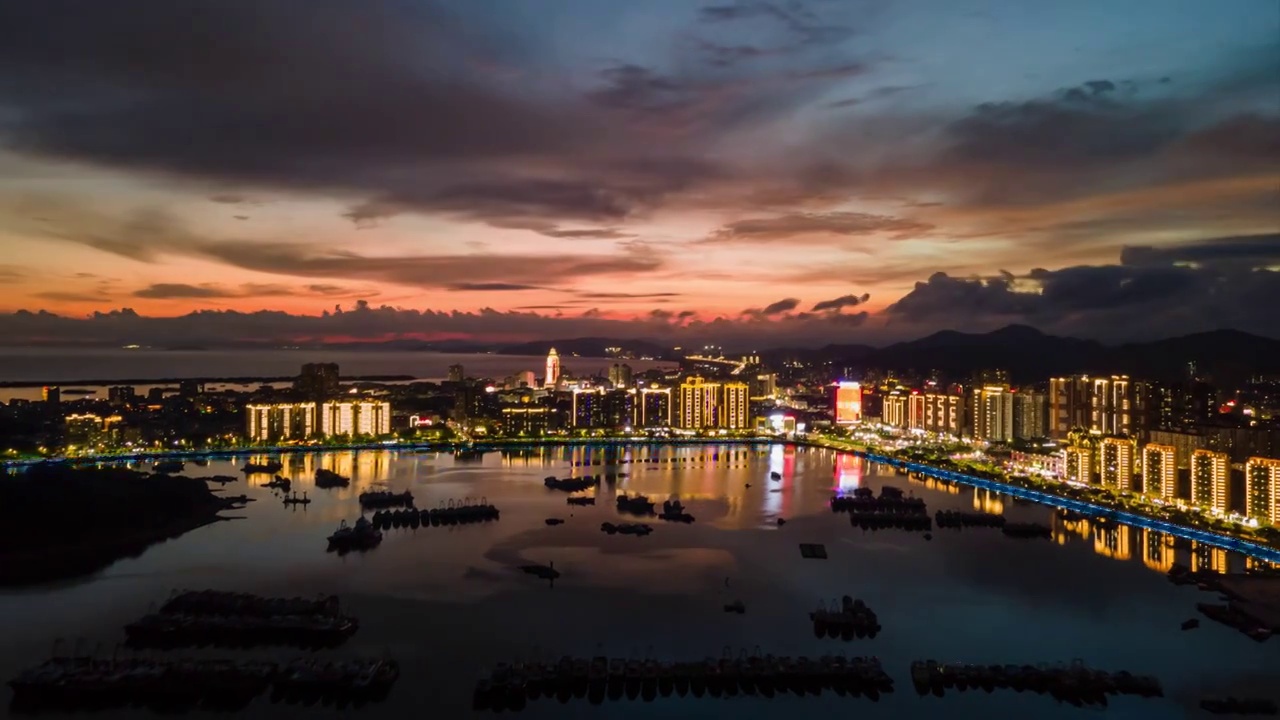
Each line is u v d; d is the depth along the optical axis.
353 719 192.88
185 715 193.88
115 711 195.38
